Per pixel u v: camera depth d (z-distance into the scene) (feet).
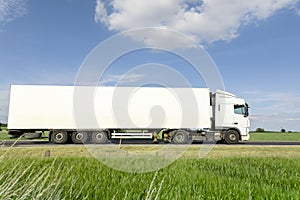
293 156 46.47
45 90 64.39
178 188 15.29
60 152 46.24
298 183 18.97
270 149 55.93
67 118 63.98
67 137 63.72
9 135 63.77
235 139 66.74
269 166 28.66
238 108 67.62
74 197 13.07
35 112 63.77
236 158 34.55
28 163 21.13
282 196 14.42
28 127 63.41
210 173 22.71
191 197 13.80
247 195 14.39
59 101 64.18
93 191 14.32
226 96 67.15
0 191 10.52
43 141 72.95
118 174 20.12
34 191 11.63
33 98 64.03
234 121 66.90
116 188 15.08
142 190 14.75
